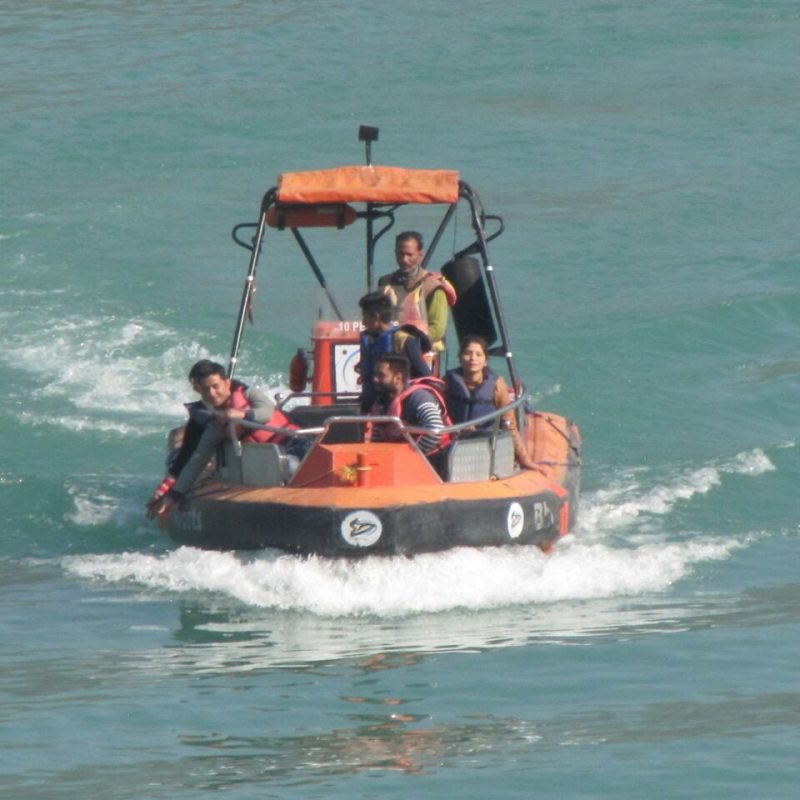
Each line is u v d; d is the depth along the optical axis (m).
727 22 123.56
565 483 41.47
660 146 93.69
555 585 37.12
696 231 76.88
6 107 105.69
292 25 127.31
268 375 57.62
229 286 69.00
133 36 126.38
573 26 123.12
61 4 139.38
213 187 86.94
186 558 38.88
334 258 73.62
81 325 63.34
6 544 41.75
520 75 111.12
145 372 58.47
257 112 103.19
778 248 73.38
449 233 78.25
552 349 59.81
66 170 91.75
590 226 77.88
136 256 73.81
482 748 27.75
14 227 78.56
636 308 64.81
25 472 47.91
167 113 103.31
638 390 55.91
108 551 41.06
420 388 39.12
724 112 100.44
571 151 93.25
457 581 36.66
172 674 31.80
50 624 35.25
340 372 43.47
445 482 38.09
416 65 113.94
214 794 25.91
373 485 37.25
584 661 32.19
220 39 123.50
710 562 39.59
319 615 35.44
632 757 27.22
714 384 56.53
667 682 30.94
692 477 46.66
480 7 130.75
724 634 33.78
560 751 27.50
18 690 30.98
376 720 29.11
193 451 40.06
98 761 27.36
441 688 30.73
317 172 42.75
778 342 61.28
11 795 25.97
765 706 29.47
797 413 53.19
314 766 27.02
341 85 109.56
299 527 36.75
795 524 42.78
